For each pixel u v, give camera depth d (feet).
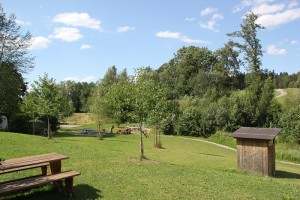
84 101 380.37
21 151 61.72
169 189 38.99
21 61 46.60
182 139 171.22
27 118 148.15
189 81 290.56
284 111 180.75
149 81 67.15
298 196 39.27
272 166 73.77
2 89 44.91
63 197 33.76
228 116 187.52
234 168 75.66
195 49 320.09
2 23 43.24
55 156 38.45
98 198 34.30
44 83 91.86
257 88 202.08
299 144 145.38
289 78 405.39
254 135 72.84
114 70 302.25
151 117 68.69
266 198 37.47
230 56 293.23
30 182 30.91
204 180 44.39
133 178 43.27
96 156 58.18
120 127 228.43
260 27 211.41
